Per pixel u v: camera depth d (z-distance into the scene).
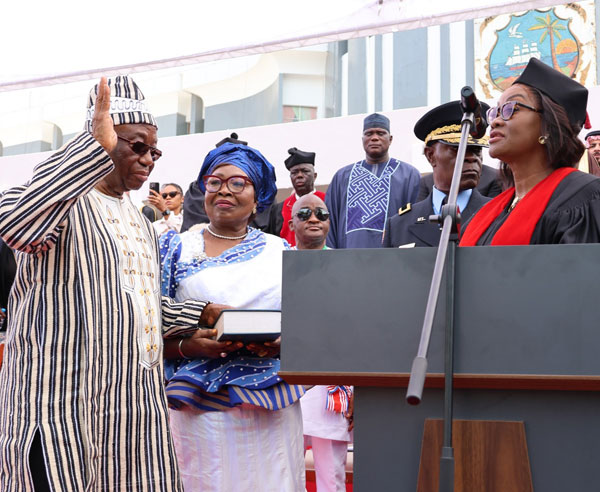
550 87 2.79
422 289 2.08
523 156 2.81
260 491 3.38
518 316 2.01
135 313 2.83
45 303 2.69
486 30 12.07
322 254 2.15
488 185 5.68
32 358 2.66
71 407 2.63
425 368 1.80
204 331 3.32
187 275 3.58
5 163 10.09
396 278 2.10
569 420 2.00
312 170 7.16
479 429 2.03
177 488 2.82
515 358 1.99
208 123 11.69
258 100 12.34
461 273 2.06
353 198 6.65
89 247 2.79
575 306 1.98
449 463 1.87
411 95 12.37
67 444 2.58
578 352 1.96
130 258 2.91
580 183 2.59
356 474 2.11
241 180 3.66
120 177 3.03
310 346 2.12
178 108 11.46
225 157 3.72
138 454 2.74
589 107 8.69
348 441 4.89
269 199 3.84
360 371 2.08
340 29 6.07
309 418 4.83
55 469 2.54
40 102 8.93
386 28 5.98
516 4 5.71
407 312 2.08
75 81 6.56
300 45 6.22
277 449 3.46
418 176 6.70
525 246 2.03
